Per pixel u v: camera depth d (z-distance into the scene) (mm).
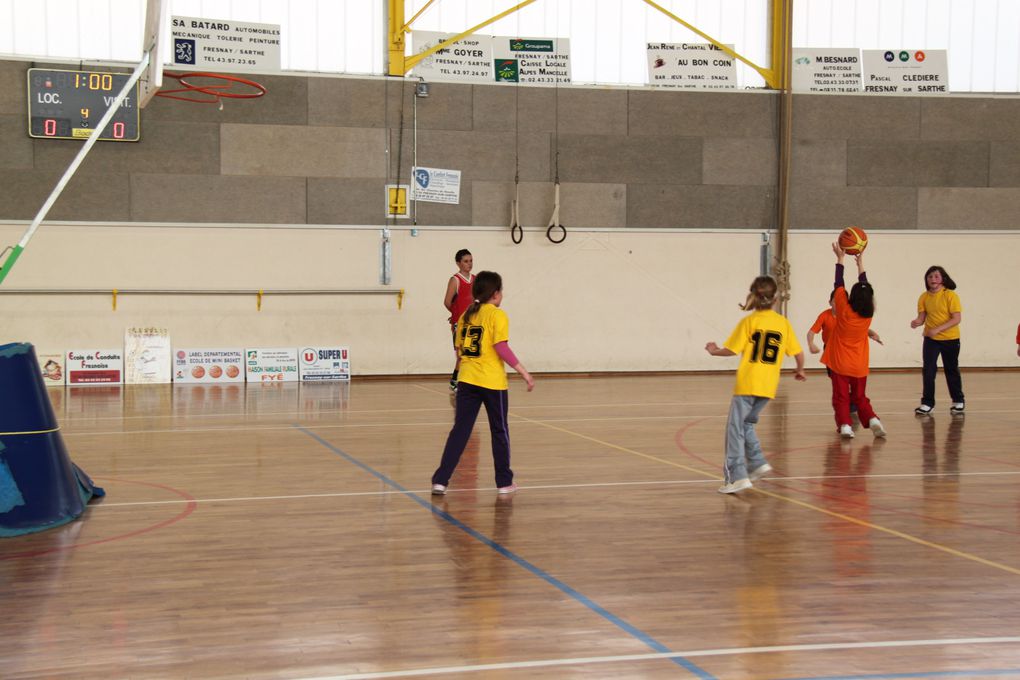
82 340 13789
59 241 13641
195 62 13984
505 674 3158
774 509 5766
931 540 5023
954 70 16047
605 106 15250
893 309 16031
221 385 13773
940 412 10633
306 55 14453
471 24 14961
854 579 4305
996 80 16125
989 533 5176
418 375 14898
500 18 15008
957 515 5613
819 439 8625
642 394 12547
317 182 14477
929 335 10258
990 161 16094
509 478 6199
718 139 15562
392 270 14742
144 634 3549
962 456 7703
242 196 14250
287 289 14430
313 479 6676
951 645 3451
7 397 5223
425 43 14766
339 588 4141
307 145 14422
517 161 15055
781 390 13000
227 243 14227
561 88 15133
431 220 14859
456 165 14883
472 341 6152
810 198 15828
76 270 13711
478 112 14922
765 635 3551
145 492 6215
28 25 13602
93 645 3432
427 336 14906
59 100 13547
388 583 4219
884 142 15898
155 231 13984
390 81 14617
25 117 13484
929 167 15992
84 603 3922
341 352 14617
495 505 5859
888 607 3895
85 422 9625
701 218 15602
